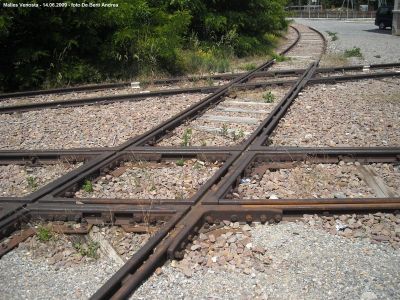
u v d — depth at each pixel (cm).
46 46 1388
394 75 1304
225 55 1852
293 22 5228
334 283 361
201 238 422
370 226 445
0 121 913
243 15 2091
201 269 382
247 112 909
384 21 3659
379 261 390
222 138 738
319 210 459
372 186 539
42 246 428
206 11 1939
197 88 1130
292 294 349
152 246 388
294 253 404
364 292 348
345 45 2336
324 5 10406
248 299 345
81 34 1420
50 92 1199
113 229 451
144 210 453
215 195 485
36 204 487
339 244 417
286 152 618
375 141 707
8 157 668
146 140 700
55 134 811
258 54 2014
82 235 444
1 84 1329
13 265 401
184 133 769
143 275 355
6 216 459
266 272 378
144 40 1510
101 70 1448
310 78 1214
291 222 454
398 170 588
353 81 1238
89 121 889
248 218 451
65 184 538
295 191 531
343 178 566
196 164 617
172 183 560
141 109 973
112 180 575
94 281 373
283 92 1112
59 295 358
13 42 1349
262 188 533
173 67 1532
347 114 876
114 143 740
